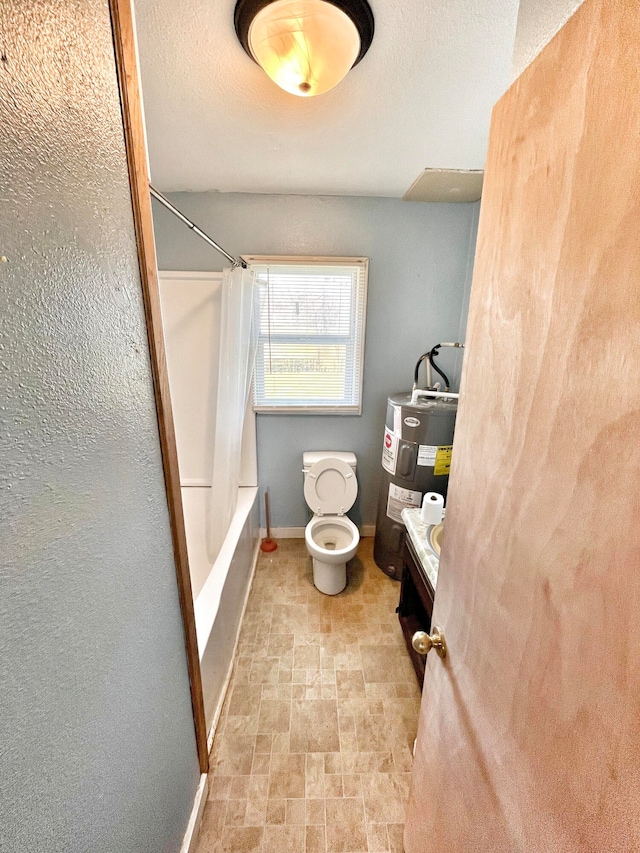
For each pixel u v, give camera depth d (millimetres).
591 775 374
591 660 376
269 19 937
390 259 2318
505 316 558
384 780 1315
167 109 1356
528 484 494
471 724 662
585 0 376
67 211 514
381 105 1335
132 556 721
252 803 1247
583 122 382
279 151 1670
